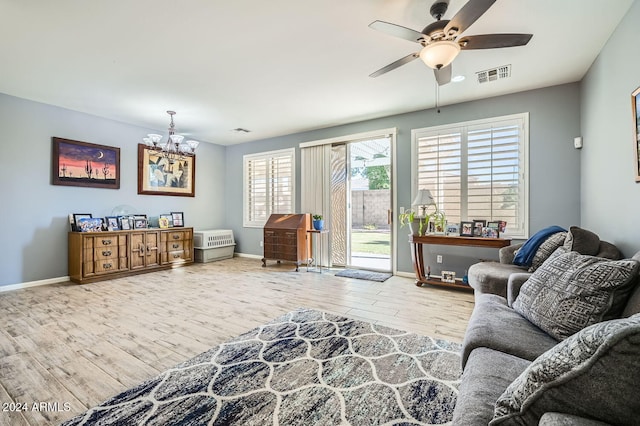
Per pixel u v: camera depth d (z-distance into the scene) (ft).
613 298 4.29
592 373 2.23
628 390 2.12
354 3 6.96
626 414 2.15
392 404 5.34
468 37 6.60
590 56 9.34
